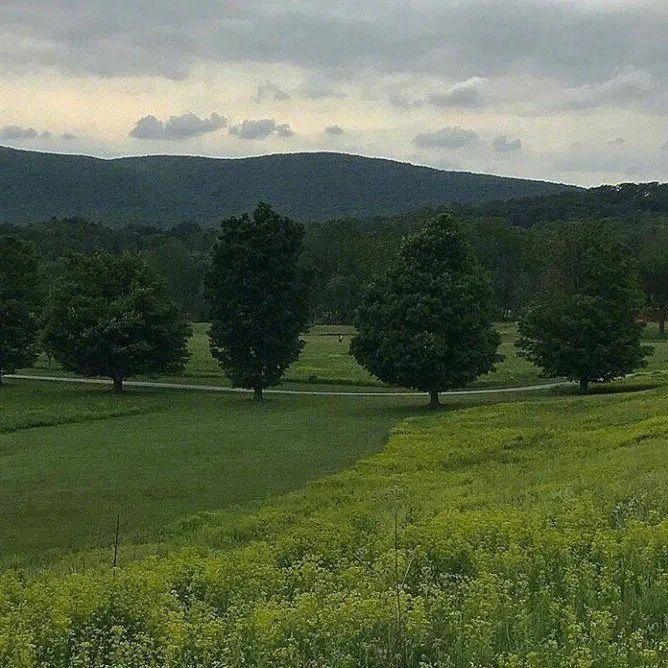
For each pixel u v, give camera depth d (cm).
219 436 4525
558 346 6197
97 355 7275
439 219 6003
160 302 7606
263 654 909
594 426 3959
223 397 6956
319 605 1049
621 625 939
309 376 8038
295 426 4916
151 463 3662
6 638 981
